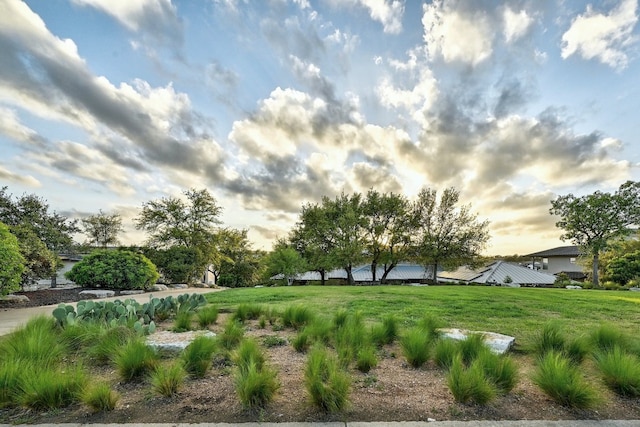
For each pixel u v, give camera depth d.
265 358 3.55
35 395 2.48
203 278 35.28
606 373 3.01
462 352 3.53
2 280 8.66
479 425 2.27
